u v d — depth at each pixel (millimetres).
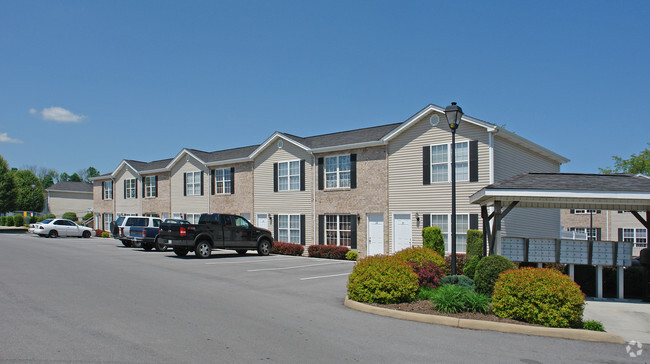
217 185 31031
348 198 23109
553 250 12359
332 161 24141
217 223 20688
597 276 12203
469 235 16594
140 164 39875
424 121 20469
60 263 16266
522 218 19750
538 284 8602
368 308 9578
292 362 6082
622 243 11945
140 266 16156
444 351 6895
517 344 7441
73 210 68250
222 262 18234
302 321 8484
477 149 18656
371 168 22281
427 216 20047
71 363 5660
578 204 14008
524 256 12508
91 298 9852
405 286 10016
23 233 44031
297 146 25766
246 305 9781
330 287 12688
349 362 6203
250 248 21547
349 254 21859
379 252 21828
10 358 5758
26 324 7445
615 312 10266
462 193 18922
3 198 49562
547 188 11531
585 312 10188
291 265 17953
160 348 6430
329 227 24094
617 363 6598
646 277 12227
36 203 70812
